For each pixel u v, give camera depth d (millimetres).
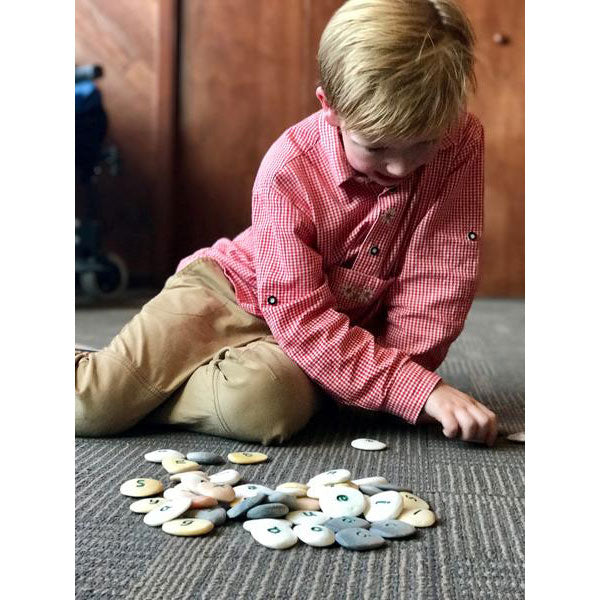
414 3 909
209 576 632
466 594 609
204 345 1104
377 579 630
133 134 2965
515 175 3012
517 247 3045
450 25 922
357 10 906
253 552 675
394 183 979
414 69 867
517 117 2984
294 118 3010
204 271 1177
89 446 1001
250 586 617
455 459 951
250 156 3027
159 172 2965
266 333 1150
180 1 2961
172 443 1021
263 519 722
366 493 794
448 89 887
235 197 3043
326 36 935
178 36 2973
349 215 1072
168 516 728
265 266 1062
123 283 2900
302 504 756
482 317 2488
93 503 782
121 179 2977
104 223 2988
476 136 1102
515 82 2971
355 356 1022
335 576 635
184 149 3025
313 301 1038
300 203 1062
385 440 1040
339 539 687
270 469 904
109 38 2934
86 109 2523
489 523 745
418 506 764
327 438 1051
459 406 997
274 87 3002
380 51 870
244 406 997
